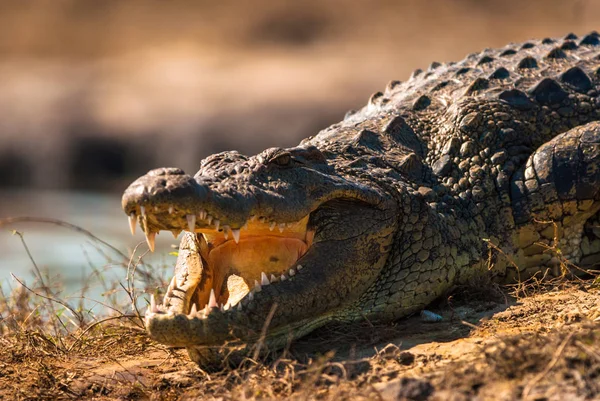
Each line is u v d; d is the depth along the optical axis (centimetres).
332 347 1550
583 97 2131
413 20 10956
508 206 1889
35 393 1508
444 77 2250
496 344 1334
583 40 2456
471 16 10775
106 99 8569
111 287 2439
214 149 7544
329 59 9781
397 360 1423
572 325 1409
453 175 1908
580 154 1881
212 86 8788
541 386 1187
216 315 1427
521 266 1886
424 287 1719
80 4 12369
